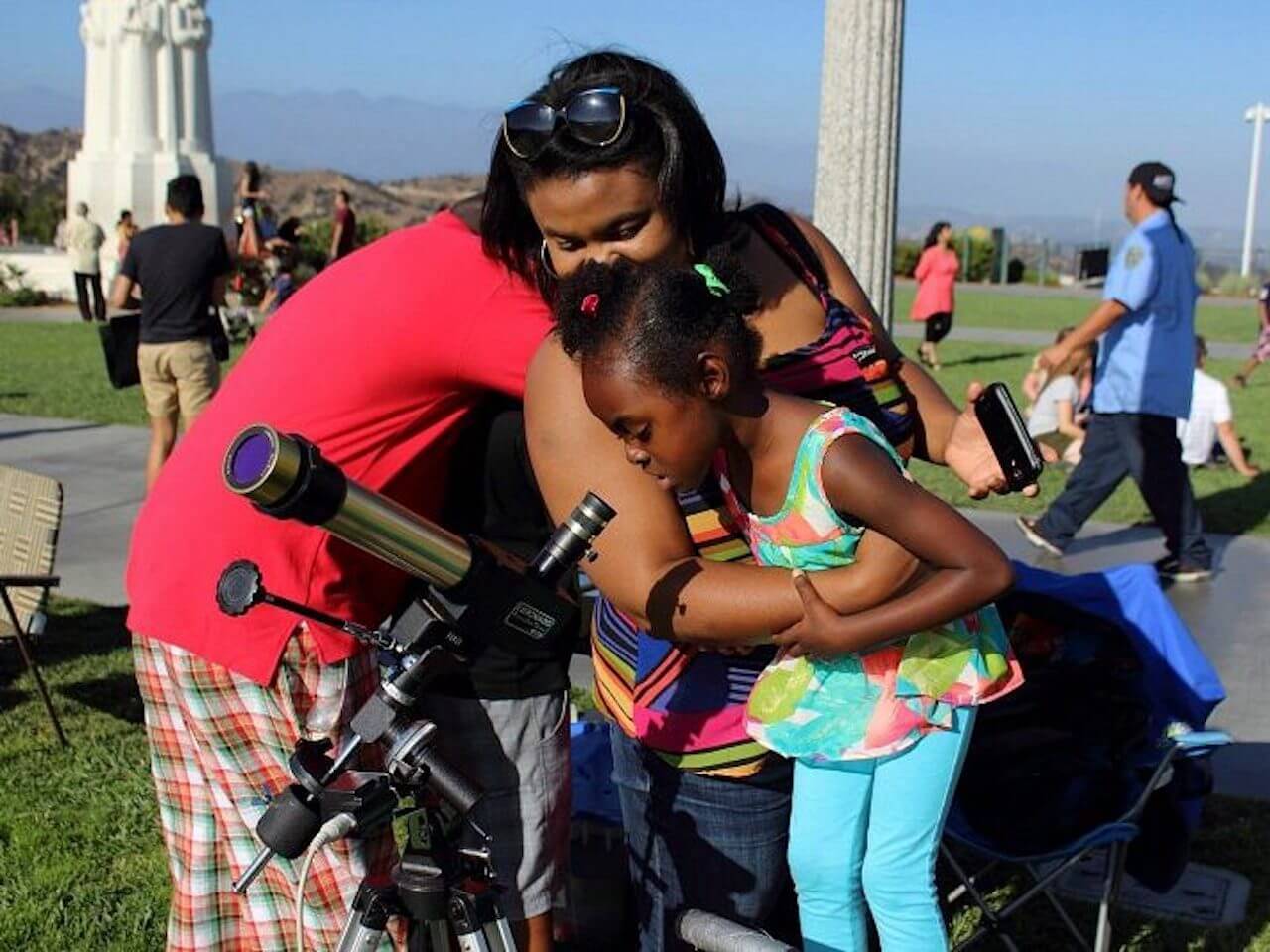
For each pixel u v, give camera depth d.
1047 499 9.06
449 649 1.86
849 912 2.42
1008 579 1.97
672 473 2.03
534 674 2.54
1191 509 7.16
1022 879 3.86
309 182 88.81
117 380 8.42
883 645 2.14
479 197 2.43
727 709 2.34
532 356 2.27
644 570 2.08
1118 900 3.72
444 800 1.84
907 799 2.33
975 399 2.57
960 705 2.31
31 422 11.47
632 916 3.41
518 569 1.94
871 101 5.07
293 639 2.38
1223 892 3.85
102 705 5.23
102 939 3.62
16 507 4.86
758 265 2.31
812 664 2.31
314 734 2.40
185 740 2.48
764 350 2.27
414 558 1.82
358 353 2.35
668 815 2.42
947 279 17.12
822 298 2.35
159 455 8.55
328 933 2.40
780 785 2.40
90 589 6.71
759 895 2.45
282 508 1.75
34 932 3.63
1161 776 3.23
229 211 26.03
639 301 1.96
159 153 25.11
